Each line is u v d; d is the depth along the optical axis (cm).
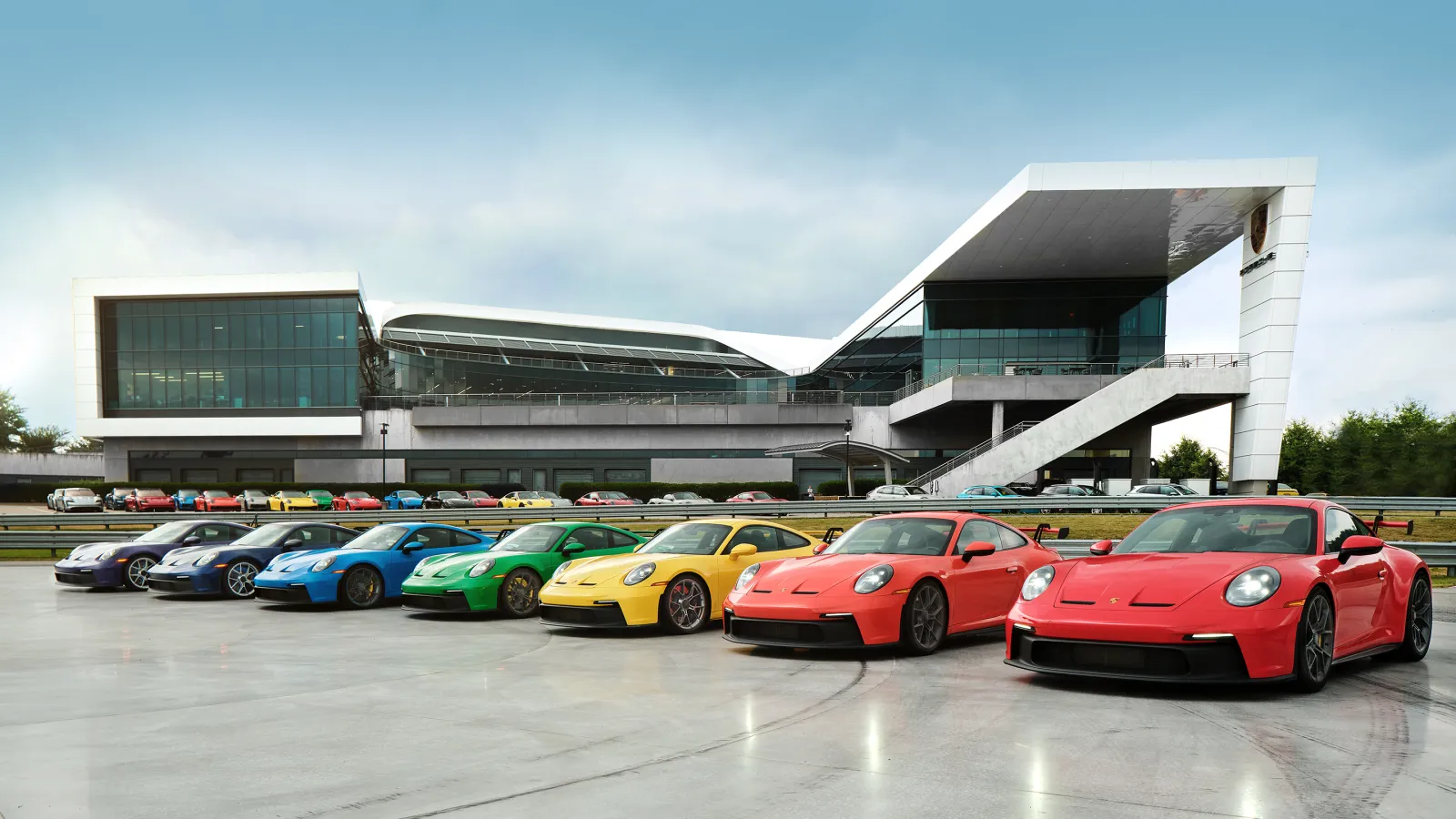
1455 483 7231
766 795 429
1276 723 563
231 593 1550
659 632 1058
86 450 10275
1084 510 3309
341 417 6184
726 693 685
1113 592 668
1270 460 4338
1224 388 4475
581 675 776
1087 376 4984
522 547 1302
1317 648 648
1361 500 2855
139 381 6241
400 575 1436
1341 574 681
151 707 661
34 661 897
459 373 6688
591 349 7938
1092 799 416
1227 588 636
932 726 567
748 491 5744
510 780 461
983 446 5059
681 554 1086
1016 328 5500
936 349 5516
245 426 6156
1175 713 592
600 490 5656
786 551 1137
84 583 1731
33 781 469
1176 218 4375
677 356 8138
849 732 555
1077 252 4878
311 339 6216
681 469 6391
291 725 594
